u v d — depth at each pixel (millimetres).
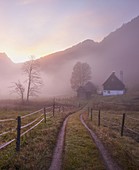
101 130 19531
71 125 22016
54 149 12000
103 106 55469
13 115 31375
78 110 49625
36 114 33375
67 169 9008
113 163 10078
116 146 13156
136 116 36344
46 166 9203
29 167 8906
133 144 15781
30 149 11516
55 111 39625
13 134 15359
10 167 8914
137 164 10297
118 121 29219
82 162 9859
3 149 11516
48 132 16219
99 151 11906
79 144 13203
